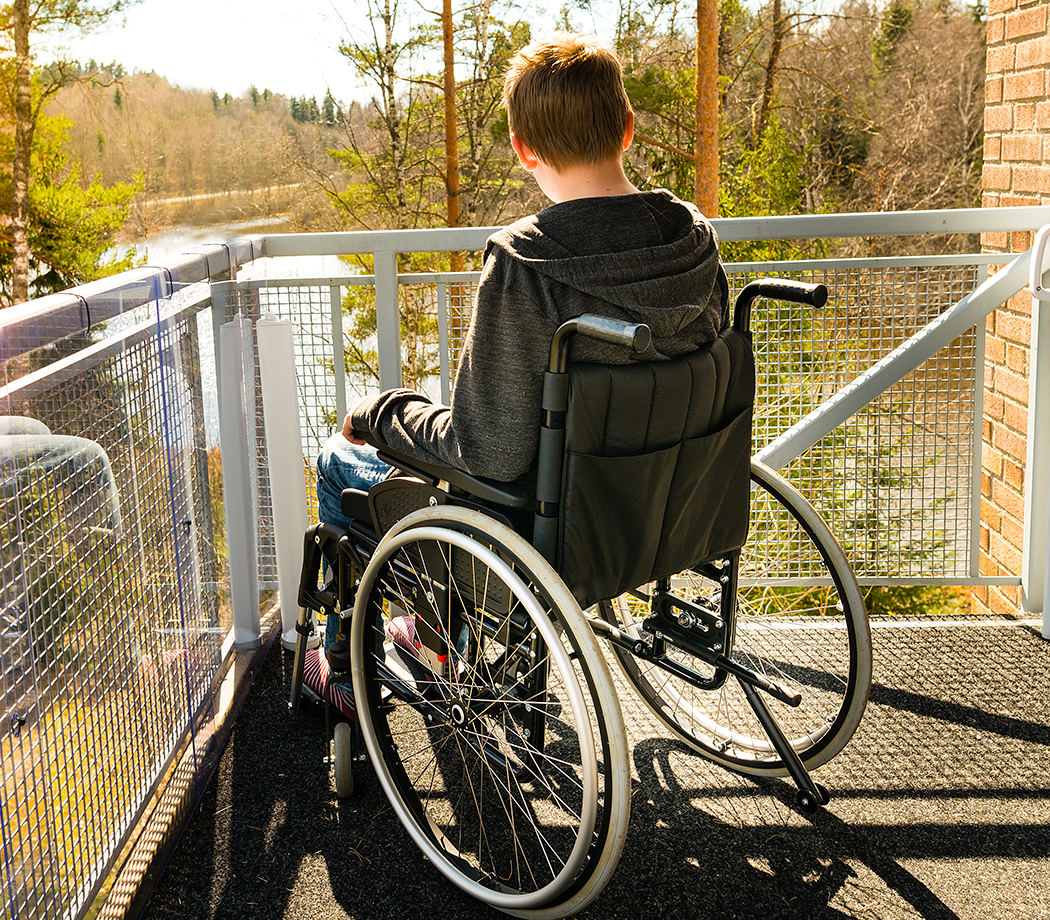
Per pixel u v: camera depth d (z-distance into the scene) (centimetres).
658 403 136
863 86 1830
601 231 132
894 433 267
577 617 128
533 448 135
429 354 502
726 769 193
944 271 254
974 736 201
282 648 247
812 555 274
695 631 170
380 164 1434
